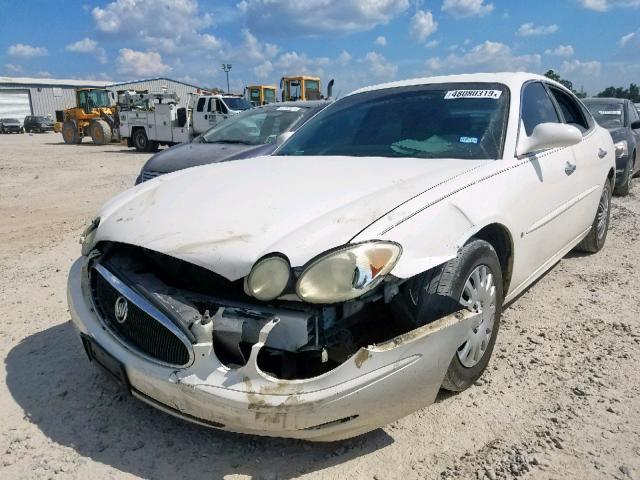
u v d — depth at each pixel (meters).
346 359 2.18
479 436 2.56
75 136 27.64
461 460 2.39
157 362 2.31
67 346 3.54
